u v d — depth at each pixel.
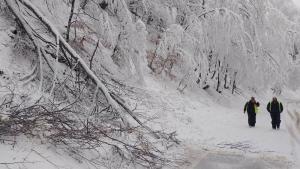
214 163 11.02
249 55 23.69
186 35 21.42
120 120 12.01
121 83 15.52
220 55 22.91
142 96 16.19
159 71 20.39
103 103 11.97
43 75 11.90
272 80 25.73
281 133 15.49
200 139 13.85
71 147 8.73
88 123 10.22
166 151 11.52
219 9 23.00
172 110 16.55
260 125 17.53
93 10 16.64
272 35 26.02
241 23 22.59
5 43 11.88
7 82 10.56
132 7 21.86
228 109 21.36
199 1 23.80
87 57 14.66
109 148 9.79
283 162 11.38
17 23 12.12
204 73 21.81
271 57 25.89
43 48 11.75
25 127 8.14
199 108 18.95
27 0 11.65
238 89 26.34
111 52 17.83
